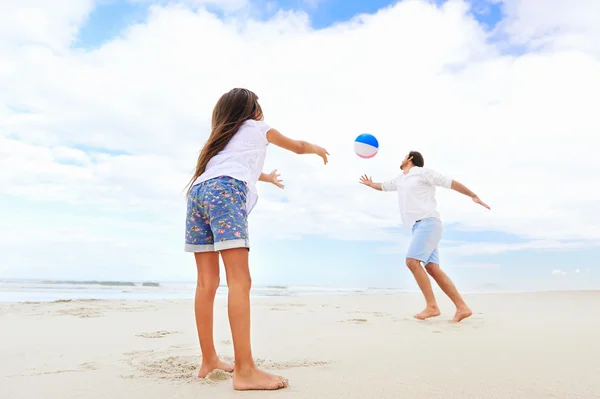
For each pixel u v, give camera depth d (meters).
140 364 2.49
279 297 8.22
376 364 2.46
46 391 1.95
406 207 5.02
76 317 4.57
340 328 4.03
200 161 2.32
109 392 1.92
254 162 2.31
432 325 4.31
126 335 3.54
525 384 2.04
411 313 5.52
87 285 12.32
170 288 11.33
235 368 2.00
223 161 2.25
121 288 11.02
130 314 4.89
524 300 7.42
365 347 3.03
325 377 2.16
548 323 4.48
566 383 2.07
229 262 2.08
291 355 2.74
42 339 3.33
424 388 1.97
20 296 7.80
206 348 2.24
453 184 4.91
